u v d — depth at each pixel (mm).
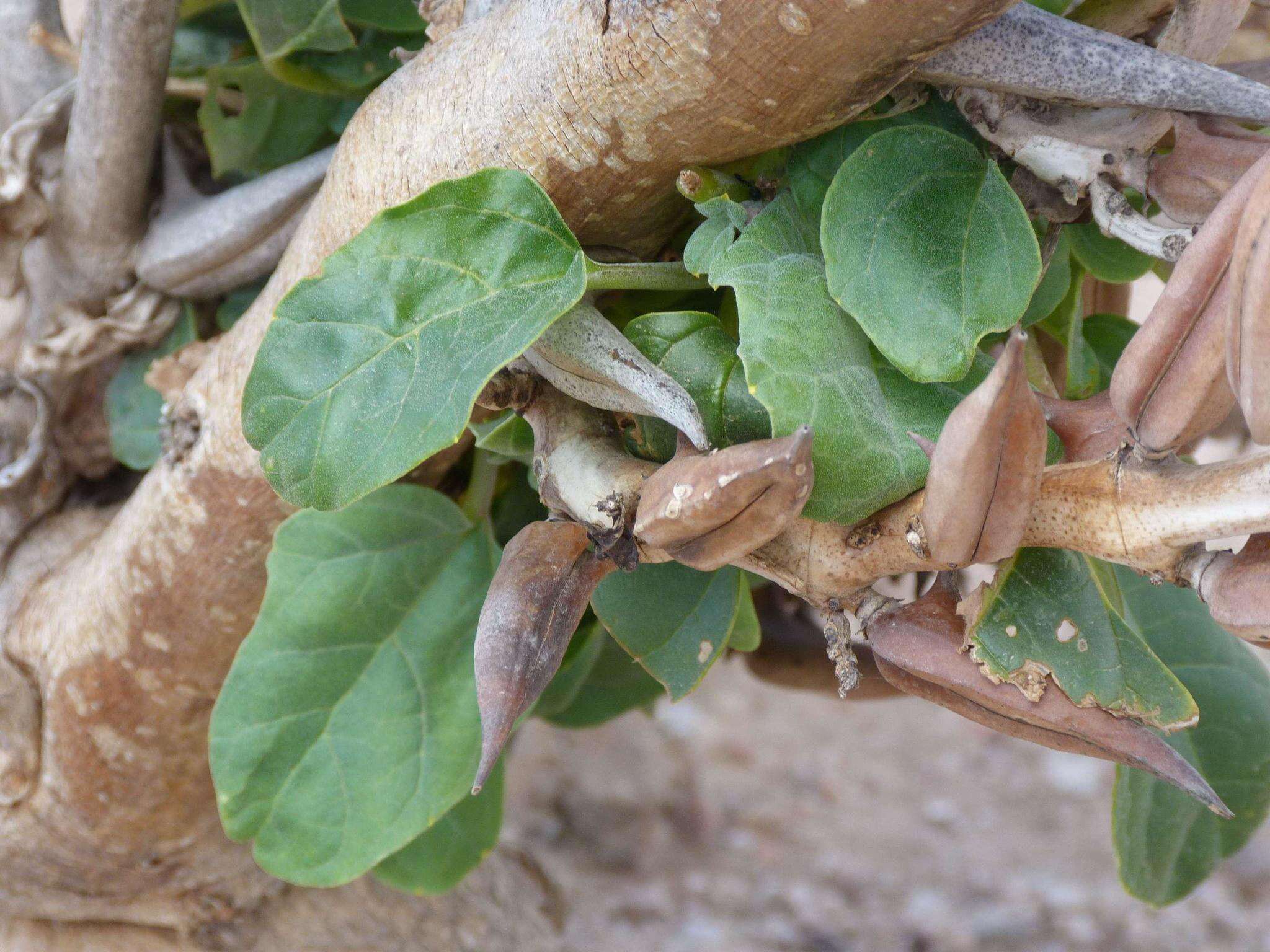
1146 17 445
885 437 421
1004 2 400
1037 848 1271
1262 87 421
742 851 1233
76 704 565
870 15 402
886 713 1496
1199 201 425
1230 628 399
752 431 432
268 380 436
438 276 433
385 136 469
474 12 477
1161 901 538
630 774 1302
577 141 443
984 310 430
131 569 543
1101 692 418
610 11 424
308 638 524
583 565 433
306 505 434
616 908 1121
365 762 524
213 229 556
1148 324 392
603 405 434
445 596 538
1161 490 402
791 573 433
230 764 518
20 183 553
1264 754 537
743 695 1484
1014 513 402
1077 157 435
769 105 424
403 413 427
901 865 1240
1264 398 376
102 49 523
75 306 583
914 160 440
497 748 414
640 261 481
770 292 425
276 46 535
